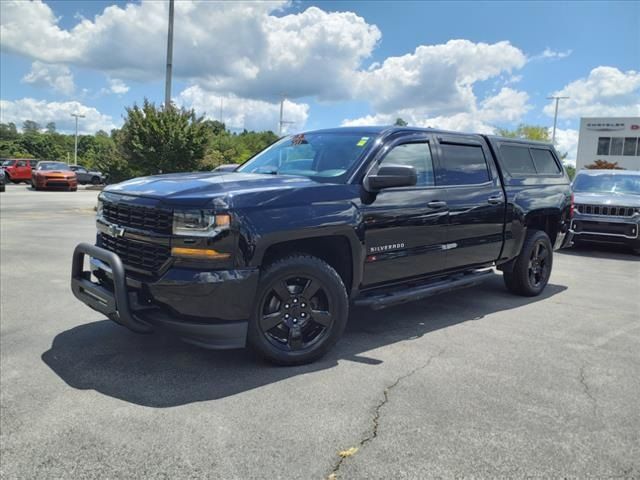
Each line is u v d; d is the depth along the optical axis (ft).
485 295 21.35
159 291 11.51
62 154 417.90
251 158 17.97
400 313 18.30
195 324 11.51
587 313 18.69
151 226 11.94
